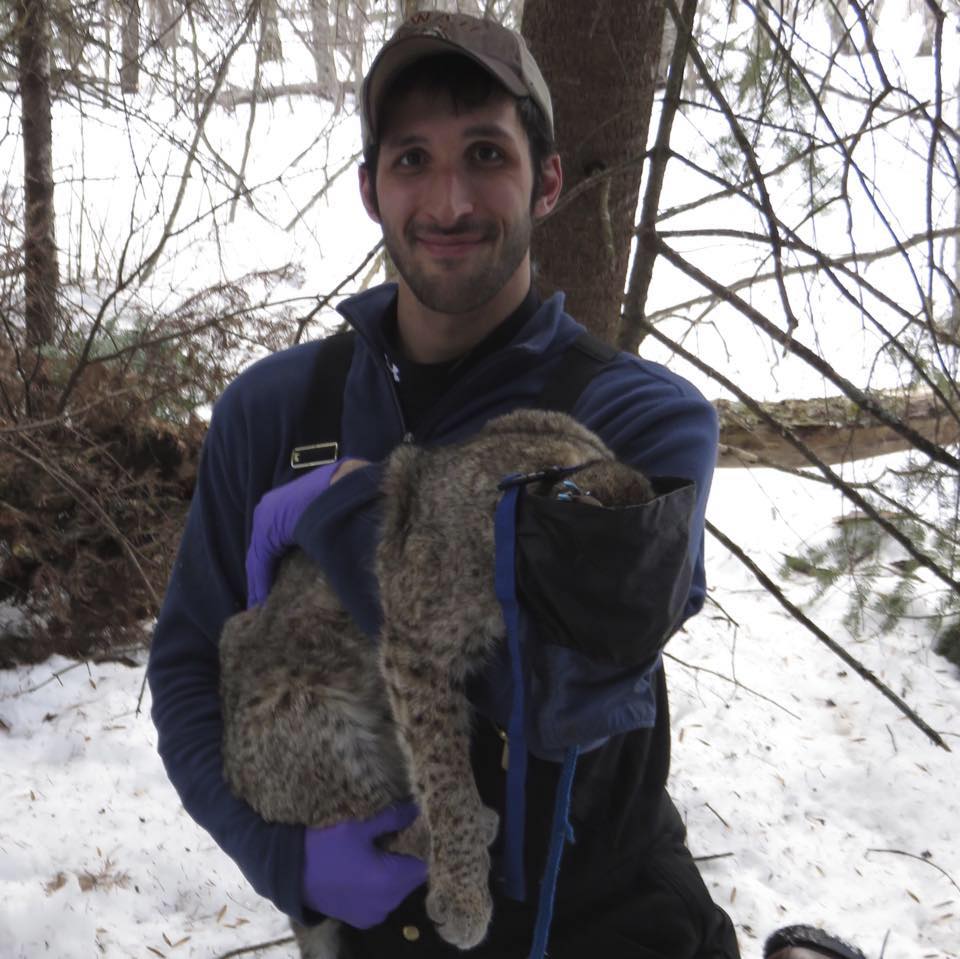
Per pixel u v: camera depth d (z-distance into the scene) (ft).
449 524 6.82
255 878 7.04
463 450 6.95
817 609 19.51
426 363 7.30
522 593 5.74
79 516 18.04
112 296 17.95
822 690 18.04
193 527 7.85
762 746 16.75
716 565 21.29
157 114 30.96
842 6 15.72
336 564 6.86
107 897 12.84
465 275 6.71
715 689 18.01
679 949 7.01
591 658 5.65
